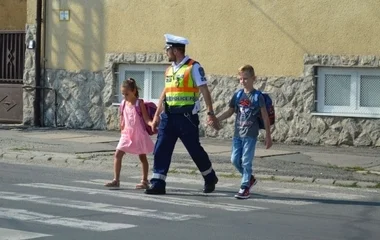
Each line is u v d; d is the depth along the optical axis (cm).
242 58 2144
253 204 1318
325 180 1573
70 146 2005
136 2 2298
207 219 1171
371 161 1805
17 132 2292
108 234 1050
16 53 2525
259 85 2123
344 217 1212
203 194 1417
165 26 2256
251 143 1362
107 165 1772
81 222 1129
